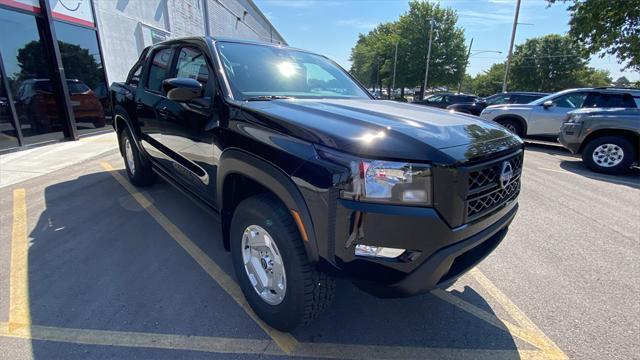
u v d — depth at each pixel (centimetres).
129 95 421
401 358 204
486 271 302
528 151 942
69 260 295
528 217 430
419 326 231
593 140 682
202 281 271
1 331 212
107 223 368
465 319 239
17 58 679
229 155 221
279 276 204
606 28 1545
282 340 214
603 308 254
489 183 189
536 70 6172
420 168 161
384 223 162
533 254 334
